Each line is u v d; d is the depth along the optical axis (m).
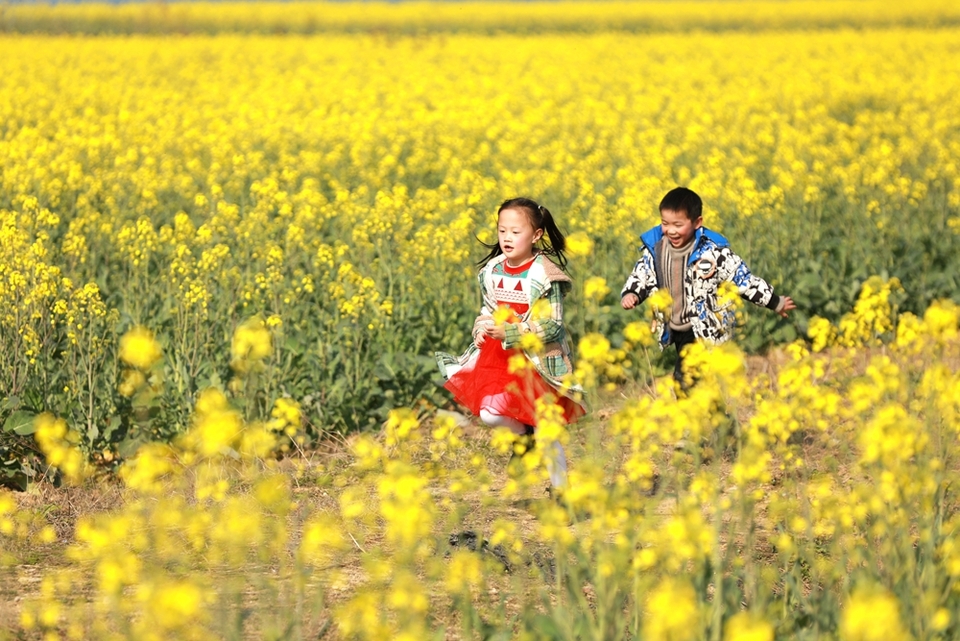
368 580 5.80
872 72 30.20
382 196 12.25
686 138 19.36
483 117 22.00
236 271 10.23
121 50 40.03
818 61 33.72
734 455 7.71
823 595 4.81
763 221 12.83
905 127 21.23
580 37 50.69
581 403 7.07
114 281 11.79
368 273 11.55
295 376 9.38
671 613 3.67
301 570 4.76
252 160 17.33
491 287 7.30
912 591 4.57
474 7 72.69
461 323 10.58
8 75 29.14
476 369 7.30
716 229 12.49
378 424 9.38
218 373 8.92
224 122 21.86
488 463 8.17
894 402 5.35
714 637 4.38
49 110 24.12
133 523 6.30
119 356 8.69
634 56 39.38
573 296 10.59
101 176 16.08
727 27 63.16
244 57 39.09
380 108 25.39
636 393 8.50
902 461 4.87
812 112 22.64
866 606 3.35
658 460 6.81
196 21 63.78
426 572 5.88
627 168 15.48
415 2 76.06
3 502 5.87
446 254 11.38
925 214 13.83
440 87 28.88
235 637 4.68
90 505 7.32
